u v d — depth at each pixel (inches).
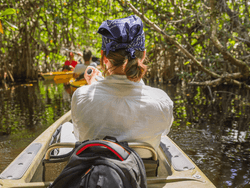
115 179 28.2
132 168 30.5
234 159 81.3
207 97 196.2
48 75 307.0
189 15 258.8
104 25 36.9
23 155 52.3
